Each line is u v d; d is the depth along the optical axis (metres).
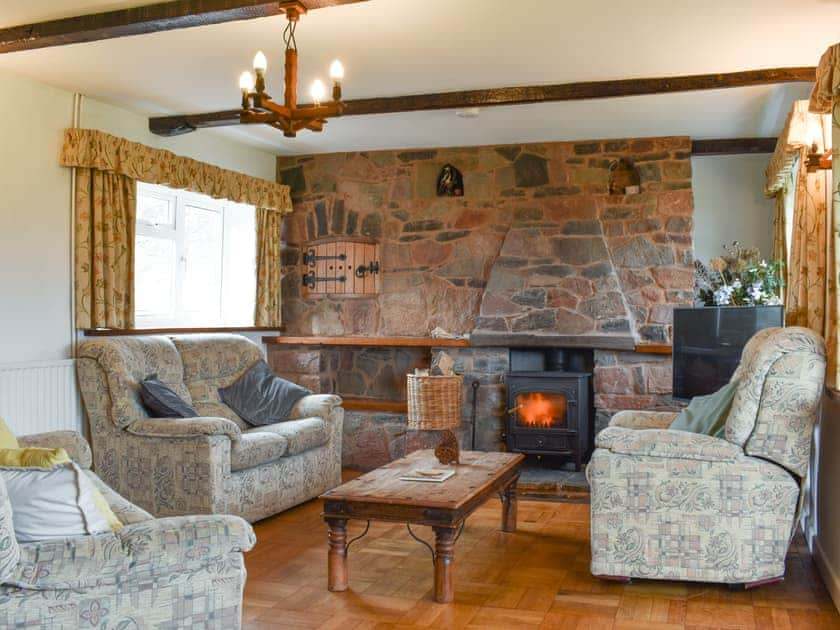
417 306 6.86
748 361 3.82
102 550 2.23
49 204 5.01
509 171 6.64
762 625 3.21
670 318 6.26
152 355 5.17
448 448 4.32
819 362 3.46
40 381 4.79
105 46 4.29
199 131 6.23
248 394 5.68
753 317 4.99
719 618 3.29
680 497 3.56
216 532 2.41
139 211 5.90
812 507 4.23
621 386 6.22
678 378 5.48
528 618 3.29
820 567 3.84
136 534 2.31
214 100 5.33
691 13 3.73
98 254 5.20
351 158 7.03
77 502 2.29
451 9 3.69
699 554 3.55
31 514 2.25
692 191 6.51
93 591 2.23
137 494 4.67
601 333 6.25
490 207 6.69
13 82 4.77
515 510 4.62
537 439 6.15
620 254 6.38
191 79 4.87
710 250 7.07
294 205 7.19
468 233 6.73
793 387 3.47
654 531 3.59
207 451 4.46
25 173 4.86
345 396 7.21
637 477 3.60
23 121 4.84
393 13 3.75
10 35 3.90
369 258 7.01
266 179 7.09
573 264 6.39
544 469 6.32
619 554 3.62
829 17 3.78
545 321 6.37
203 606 2.40
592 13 3.74
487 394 6.50
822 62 3.39
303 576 3.83
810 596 3.55
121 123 5.53
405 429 6.62
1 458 2.37
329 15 3.78
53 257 5.03
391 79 4.80
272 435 4.96
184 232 6.32
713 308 5.23
